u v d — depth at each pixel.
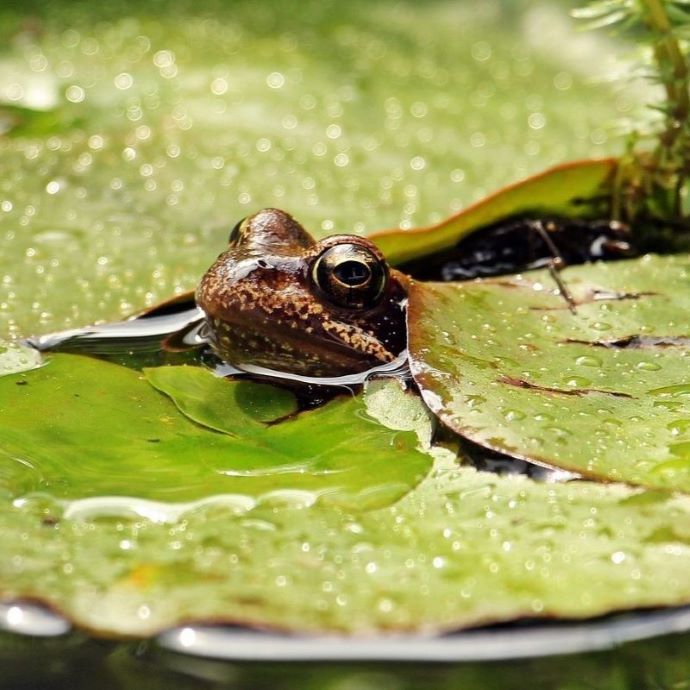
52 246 0.58
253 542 0.53
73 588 0.52
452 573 0.52
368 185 0.61
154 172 0.61
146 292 0.57
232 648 0.52
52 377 0.55
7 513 0.53
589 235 0.58
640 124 0.58
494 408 0.54
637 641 0.52
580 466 0.53
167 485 0.53
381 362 0.55
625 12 0.58
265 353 0.55
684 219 0.59
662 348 0.55
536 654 0.52
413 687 0.52
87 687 0.52
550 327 0.56
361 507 0.53
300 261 0.55
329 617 0.52
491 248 0.58
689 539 0.53
